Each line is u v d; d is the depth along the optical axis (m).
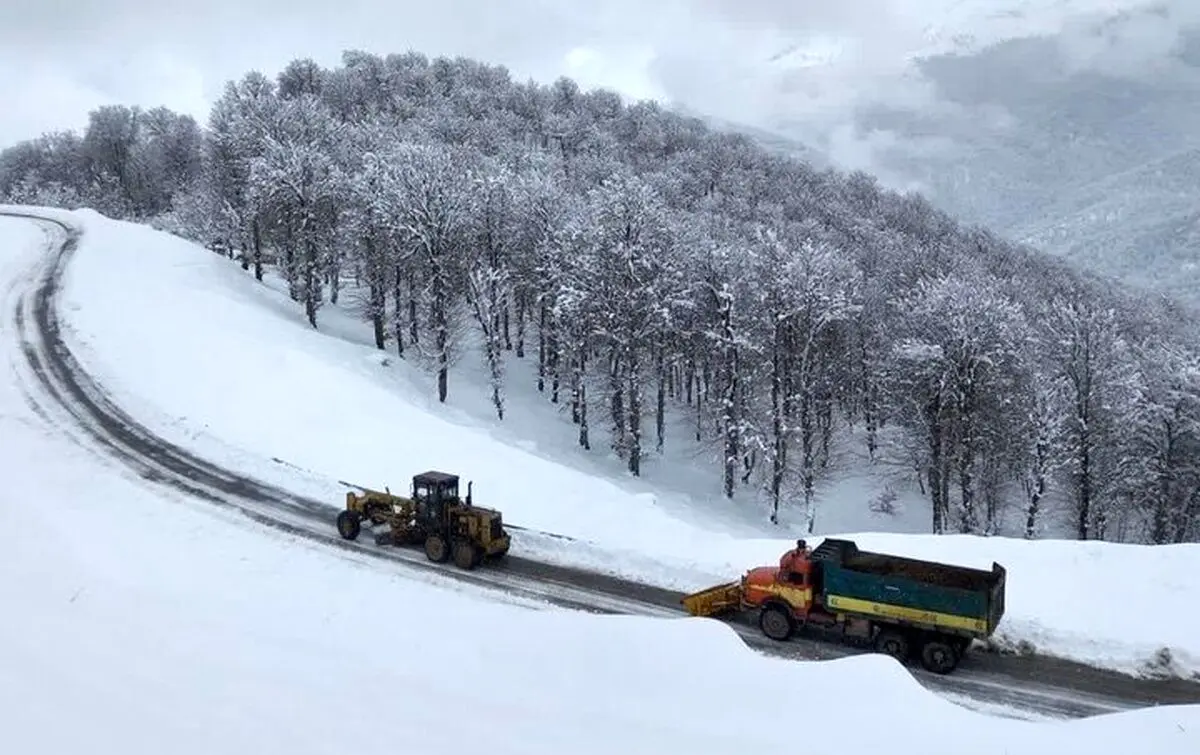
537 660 16.41
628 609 21.59
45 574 19.53
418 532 24.97
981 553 23.81
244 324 49.09
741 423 53.59
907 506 58.03
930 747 13.05
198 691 12.10
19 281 53.69
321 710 12.01
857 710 14.53
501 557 24.52
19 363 39.78
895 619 19.02
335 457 31.66
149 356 40.91
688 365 63.12
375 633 18.28
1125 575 21.89
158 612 17.14
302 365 41.56
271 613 19.41
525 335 75.25
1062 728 14.23
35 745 9.46
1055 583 21.94
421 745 11.08
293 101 71.44
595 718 13.45
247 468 30.34
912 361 51.72
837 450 63.88
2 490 26.61
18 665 12.05
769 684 15.42
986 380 50.06
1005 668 18.92
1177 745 13.08
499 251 62.62
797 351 54.41
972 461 50.56
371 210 59.19
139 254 60.97
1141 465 51.75
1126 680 18.31
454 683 14.95
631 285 52.81
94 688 11.57
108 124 130.75
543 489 29.64
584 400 56.56
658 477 55.69
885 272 82.38
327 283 76.88
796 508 55.88
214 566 22.86
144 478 29.02
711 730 13.47
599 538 25.72
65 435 32.28
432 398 54.09
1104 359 51.56
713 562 23.84
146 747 9.85
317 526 26.19
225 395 37.03
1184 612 20.16
